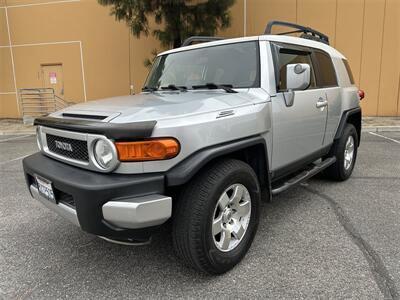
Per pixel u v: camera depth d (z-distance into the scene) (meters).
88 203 2.24
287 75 3.05
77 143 2.52
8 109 15.84
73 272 2.81
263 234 3.35
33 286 2.63
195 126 2.41
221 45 3.57
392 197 4.31
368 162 6.21
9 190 5.09
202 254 2.48
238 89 3.18
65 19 14.44
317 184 4.90
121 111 2.53
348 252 2.96
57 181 2.44
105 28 14.11
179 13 10.29
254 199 2.88
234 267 2.78
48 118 2.85
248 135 2.78
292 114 3.39
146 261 2.94
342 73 4.87
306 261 2.84
